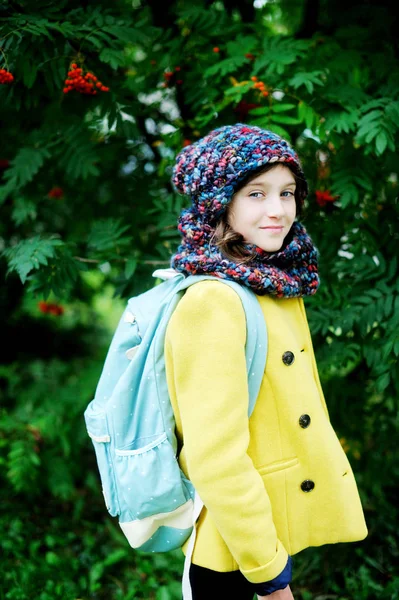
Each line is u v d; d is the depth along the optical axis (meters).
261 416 1.21
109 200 2.73
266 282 1.15
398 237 2.16
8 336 4.61
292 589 2.38
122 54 1.88
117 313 5.68
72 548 2.72
